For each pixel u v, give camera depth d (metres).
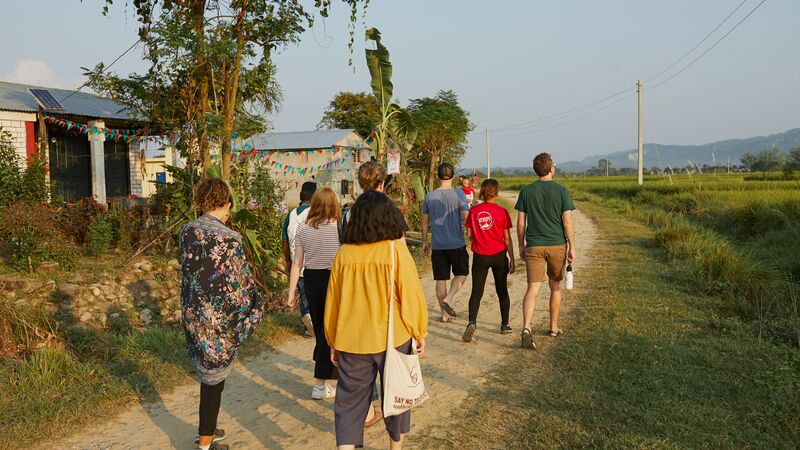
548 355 5.69
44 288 6.90
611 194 39.31
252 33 9.00
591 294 8.33
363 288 3.24
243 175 9.03
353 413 3.26
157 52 7.88
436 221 7.03
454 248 7.00
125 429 4.22
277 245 8.91
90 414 4.37
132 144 15.96
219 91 8.91
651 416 4.02
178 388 5.05
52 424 4.16
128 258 8.42
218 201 3.66
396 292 3.25
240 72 9.08
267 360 5.88
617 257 11.96
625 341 5.87
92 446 3.94
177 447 3.94
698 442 3.64
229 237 3.60
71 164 14.55
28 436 3.99
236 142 10.14
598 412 4.20
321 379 4.80
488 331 6.80
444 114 25.42
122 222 9.42
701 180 39.03
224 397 4.90
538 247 5.94
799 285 8.07
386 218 3.26
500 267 6.41
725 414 4.04
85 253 9.01
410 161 18.44
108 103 14.62
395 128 14.93
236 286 3.61
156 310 7.39
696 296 7.98
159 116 8.88
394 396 3.17
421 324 3.27
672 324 6.46
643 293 8.20
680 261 10.86
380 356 3.24
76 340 5.80
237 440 4.07
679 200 24.81
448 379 5.18
